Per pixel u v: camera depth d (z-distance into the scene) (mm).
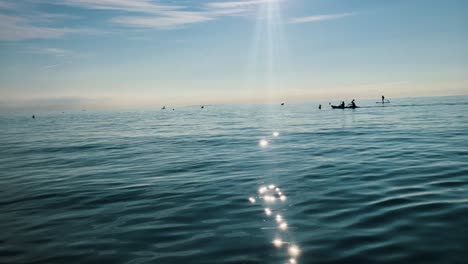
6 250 5887
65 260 5438
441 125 28078
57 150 21531
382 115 45531
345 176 11031
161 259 5344
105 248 5852
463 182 9406
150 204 8562
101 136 31516
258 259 5238
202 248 5719
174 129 37844
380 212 7195
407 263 4902
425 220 6559
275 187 9938
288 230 6426
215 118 61062
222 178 11531
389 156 14555
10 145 25500
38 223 7285
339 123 35688
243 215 7441
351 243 5688
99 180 11742
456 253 5117
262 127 35625
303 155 16078
